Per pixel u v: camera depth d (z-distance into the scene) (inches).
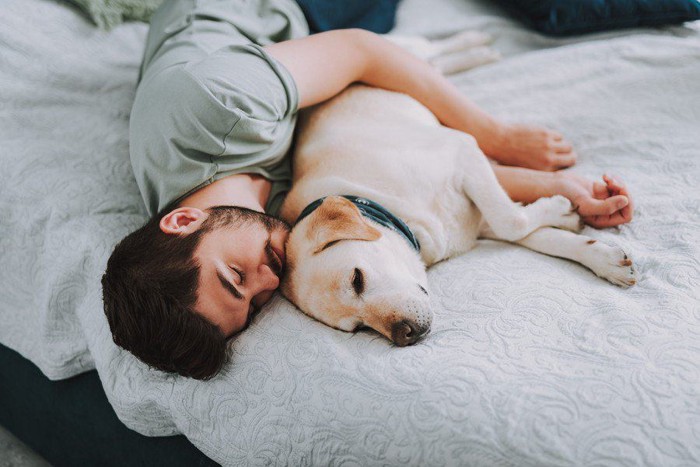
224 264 40.8
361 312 40.8
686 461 29.3
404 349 39.1
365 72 57.2
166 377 42.9
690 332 35.2
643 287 40.8
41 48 65.9
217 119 44.7
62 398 52.2
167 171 46.6
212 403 40.4
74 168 57.5
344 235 42.2
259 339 41.6
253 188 50.2
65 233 52.3
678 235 44.1
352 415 36.3
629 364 33.8
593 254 43.5
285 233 45.4
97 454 51.4
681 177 49.9
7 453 61.4
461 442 33.3
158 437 46.2
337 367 38.2
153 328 39.6
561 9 69.5
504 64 69.5
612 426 31.2
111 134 62.0
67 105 64.4
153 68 52.9
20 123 61.8
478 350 37.2
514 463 32.0
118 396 44.4
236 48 49.1
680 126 56.1
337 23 70.2
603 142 57.6
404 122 53.6
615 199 46.9
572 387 33.3
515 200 52.9
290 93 49.3
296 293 43.5
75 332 50.8
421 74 57.6
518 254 47.3
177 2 61.8
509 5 75.8
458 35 74.0
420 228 47.2
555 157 56.2
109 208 54.3
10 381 57.7
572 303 39.4
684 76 60.6
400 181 48.1
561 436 31.6
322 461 37.0
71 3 70.9
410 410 35.1
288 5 65.8
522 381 34.4
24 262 54.9
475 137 57.3
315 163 51.4
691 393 31.6
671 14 68.7
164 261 40.3
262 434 38.5
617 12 69.0
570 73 65.7
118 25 72.7
